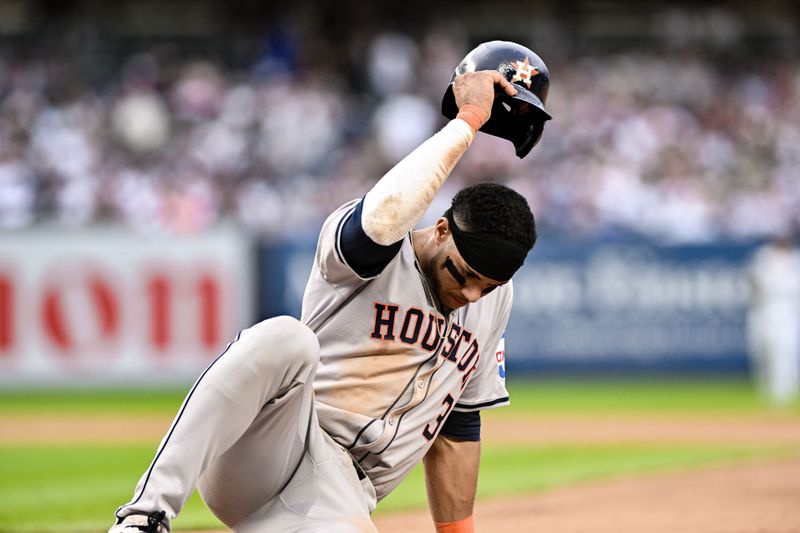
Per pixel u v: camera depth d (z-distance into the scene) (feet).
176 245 184.14
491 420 146.00
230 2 261.24
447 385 41.27
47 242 181.27
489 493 84.02
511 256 37.60
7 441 125.08
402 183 36.14
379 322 39.06
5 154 213.66
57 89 231.09
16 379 180.65
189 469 36.50
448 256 38.42
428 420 41.09
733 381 195.11
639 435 129.80
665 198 223.71
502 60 39.88
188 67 242.17
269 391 37.04
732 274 195.31
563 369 193.88
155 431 133.59
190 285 184.65
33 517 75.41
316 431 39.06
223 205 212.23
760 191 231.91
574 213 217.97
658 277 194.80
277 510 39.11
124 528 35.73
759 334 169.37
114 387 182.09
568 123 235.61
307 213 210.38
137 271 182.91
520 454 113.39
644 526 67.26
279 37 248.52
